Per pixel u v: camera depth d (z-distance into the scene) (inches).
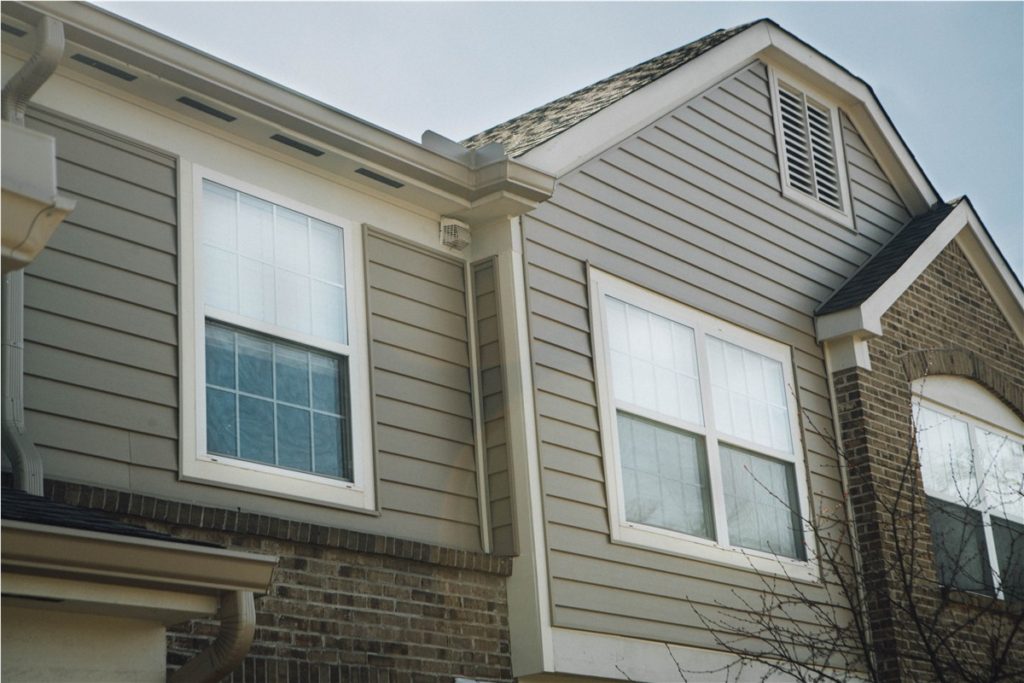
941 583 474.3
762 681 388.2
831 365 489.1
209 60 325.4
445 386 371.2
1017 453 556.1
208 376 319.0
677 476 413.1
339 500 333.4
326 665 312.2
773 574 428.8
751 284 470.3
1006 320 576.4
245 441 321.4
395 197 378.0
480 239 392.8
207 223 331.0
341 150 355.3
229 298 329.4
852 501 468.4
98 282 304.2
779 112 515.5
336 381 347.3
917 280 529.3
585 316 402.0
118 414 297.7
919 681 441.1
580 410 388.2
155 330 310.8
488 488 369.1
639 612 380.5
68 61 312.7
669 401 419.8
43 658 243.8
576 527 373.4
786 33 519.5
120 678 252.2
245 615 246.1
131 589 240.7
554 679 358.3
